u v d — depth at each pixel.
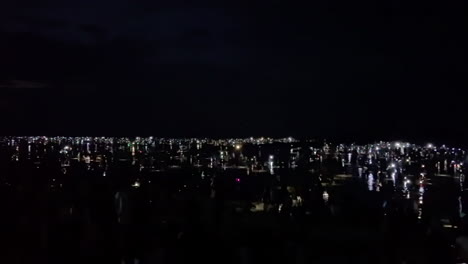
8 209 23.92
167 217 22.50
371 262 16.91
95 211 22.72
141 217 21.92
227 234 20.09
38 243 18.27
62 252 17.31
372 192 30.98
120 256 16.91
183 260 16.61
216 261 16.58
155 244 18.05
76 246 17.86
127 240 18.47
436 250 17.50
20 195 27.95
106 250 17.50
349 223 22.33
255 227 21.42
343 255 17.48
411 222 20.73
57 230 19.67
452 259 16.94
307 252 17.61
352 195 28.92
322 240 19.36
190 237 18.77
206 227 20.80
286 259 17.00
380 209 24.88
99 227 19.73
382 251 17.80
